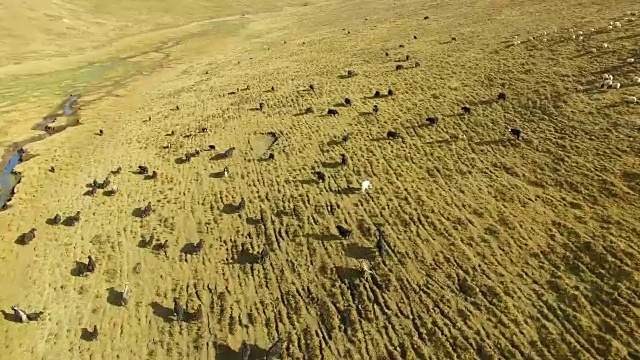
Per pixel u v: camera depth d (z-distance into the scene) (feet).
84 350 82.48
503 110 126.62
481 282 81.30
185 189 122.83
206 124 157.69
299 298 86.02
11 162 156.87
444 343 73.05
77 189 131.75
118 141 159.94
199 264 97.60
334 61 197.67
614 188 92.22
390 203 103.91
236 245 100.83
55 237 112.16
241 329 82.02
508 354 69.46
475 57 164.14
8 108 203.82
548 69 140.15
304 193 112.27
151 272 97.50
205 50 285.43
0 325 89.56
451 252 88.48
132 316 88.12
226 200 115.55
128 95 212.23
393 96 149.28
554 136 111.14
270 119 151.33
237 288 90.43
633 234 81.87
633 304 71.31
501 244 87.61
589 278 77.15
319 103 155.12
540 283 78.74
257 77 198.90
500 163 108.47
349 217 102.22
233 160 132.16
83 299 93.30
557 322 72.13
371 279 86.69
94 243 108.06
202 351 79.30
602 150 102.53
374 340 75.97
